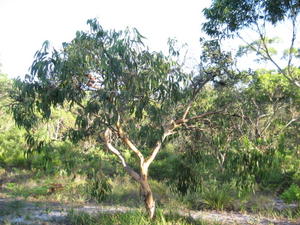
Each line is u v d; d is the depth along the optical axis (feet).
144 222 23.49
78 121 18.70
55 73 18.54
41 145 23.29
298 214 30.53
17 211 30.58
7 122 69.46
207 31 33.91
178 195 36.45
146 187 24.02
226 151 22.47
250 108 25.41
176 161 27.73
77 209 32.27
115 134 23.80
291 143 47.11
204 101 25.39
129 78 18.53
